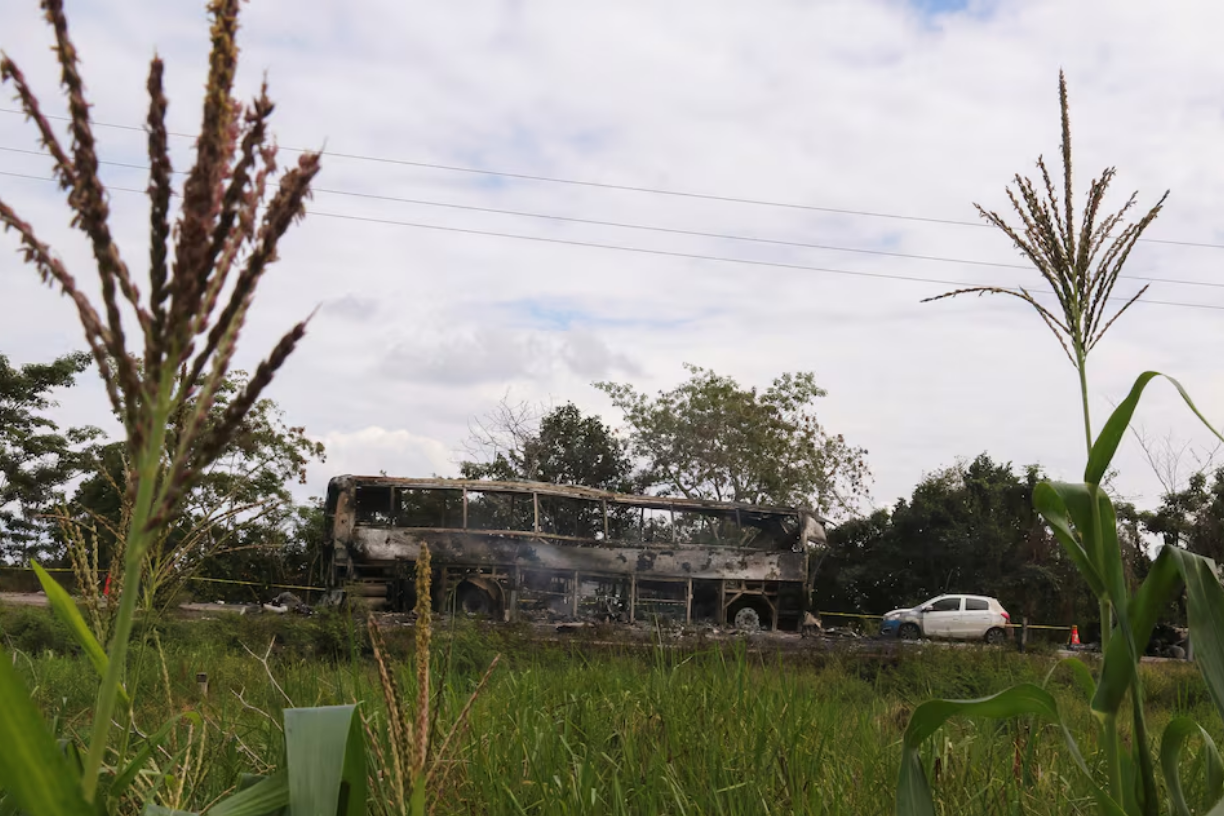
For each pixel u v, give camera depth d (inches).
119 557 89.8
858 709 222.5
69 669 260.7
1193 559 104.2
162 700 157.8
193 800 108.0
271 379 43.6
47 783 45.3
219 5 39.5
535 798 141.4
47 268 41.0
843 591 1688.0
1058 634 1499.8
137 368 42.0
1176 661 728.3
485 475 1557.6
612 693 203.0
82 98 39.9
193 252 39.6
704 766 150.9
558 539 981.2
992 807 137.3
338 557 918.4
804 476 1729.8
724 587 1025.5
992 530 1542.8
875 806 142.2
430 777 73.4
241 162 40.9
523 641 493.0
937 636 1189.7
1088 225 120.3
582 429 1670.8
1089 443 117.2
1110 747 108.3
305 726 76.3
